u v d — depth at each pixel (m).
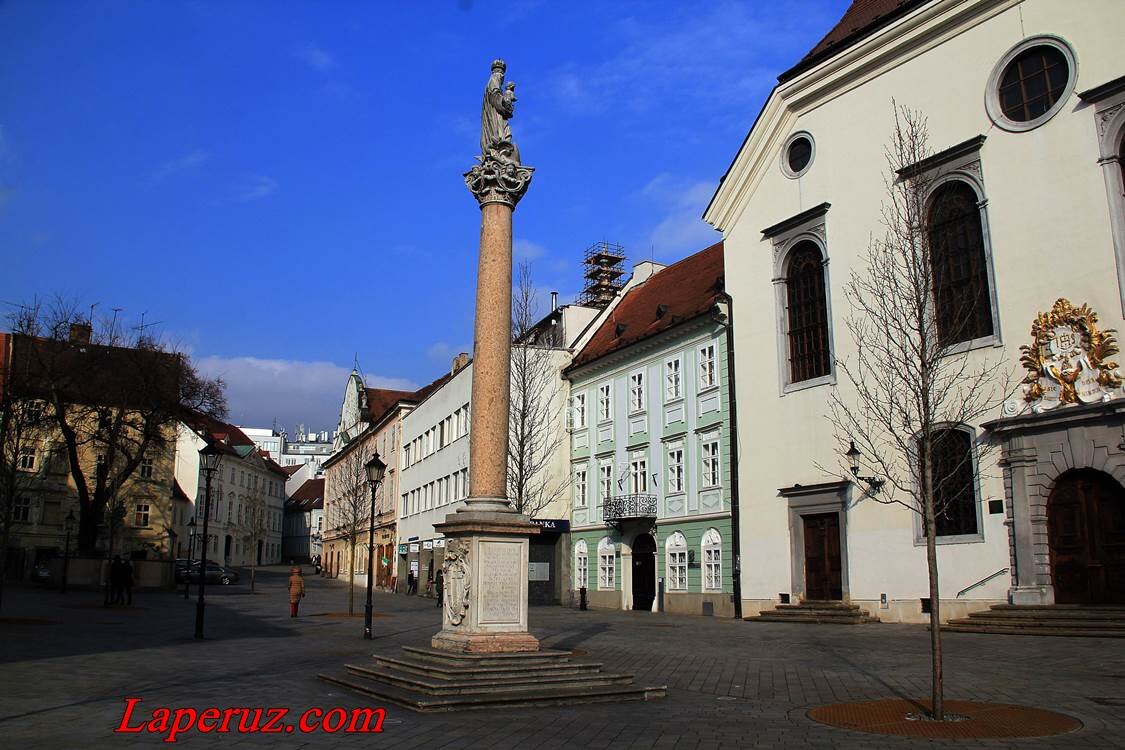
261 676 14.25
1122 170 21.98
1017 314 23.44
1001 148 24.44
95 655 17.12
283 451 162.12
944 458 24.78
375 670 13.20
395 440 70.38
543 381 43.59
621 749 8.88
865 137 28.50
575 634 23.84
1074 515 21.98
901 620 25.50
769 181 32.03
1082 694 12.38
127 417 50.22
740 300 32.88
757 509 31.12
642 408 39.62
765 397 31.28
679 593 35.50
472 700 11.11
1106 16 22.70
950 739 9.48
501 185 14.59
